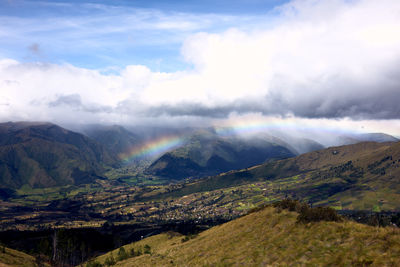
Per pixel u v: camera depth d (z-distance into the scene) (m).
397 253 31.53
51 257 152.75
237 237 56.41
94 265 115.31
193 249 62.16
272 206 66.38
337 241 39.09
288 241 44.62
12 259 116.44
